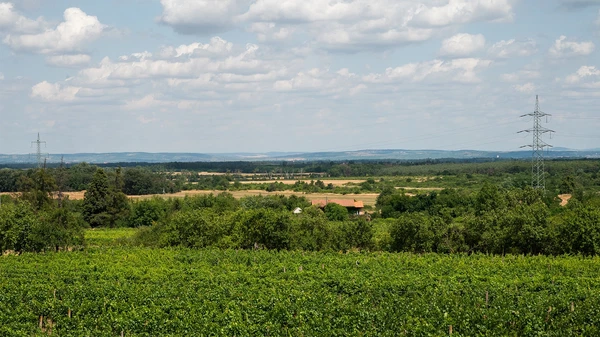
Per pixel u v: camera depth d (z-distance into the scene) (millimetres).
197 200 130125
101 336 38562
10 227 79625
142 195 178625
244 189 197375
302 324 40594
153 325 40094
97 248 82250
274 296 47031
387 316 41062
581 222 70125
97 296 48594
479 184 177125
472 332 38438
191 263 68250
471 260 66000
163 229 87312
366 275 57938
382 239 79938
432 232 75625
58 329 41562
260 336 38875
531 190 100000
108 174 172125
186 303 45500
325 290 50375
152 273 59344
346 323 40031
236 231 81312
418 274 58469
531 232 71562
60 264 66250
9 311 44031
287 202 135500
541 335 37531
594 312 41031
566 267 59562
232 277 56688
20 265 65438
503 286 50031
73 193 174500
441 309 42781
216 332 39125
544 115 124125
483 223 74812
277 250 78062
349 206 136250
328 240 79625
